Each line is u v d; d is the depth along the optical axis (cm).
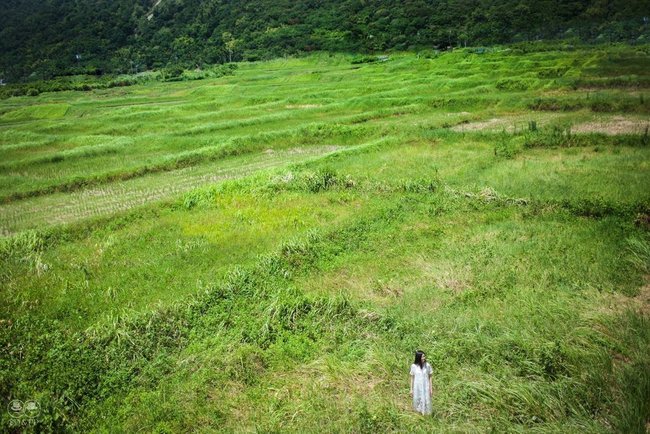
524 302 974
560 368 779
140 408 741
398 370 802
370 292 1080
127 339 880
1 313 1002
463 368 798
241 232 1405
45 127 3500
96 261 1255
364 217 1458
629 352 805
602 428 650
